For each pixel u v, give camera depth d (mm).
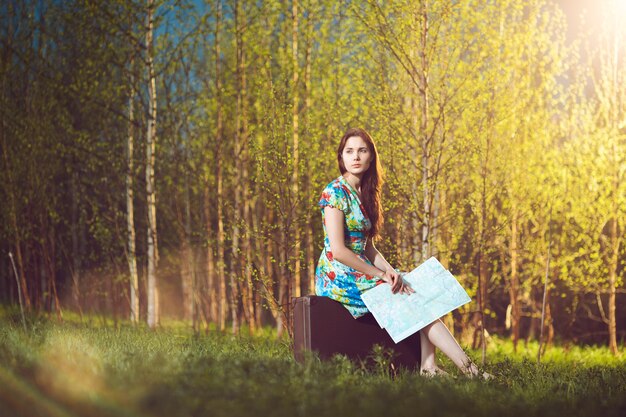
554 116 12086
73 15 12102
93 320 12562
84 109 13305
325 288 4941
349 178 5094
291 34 11422
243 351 6309
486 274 12453
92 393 3416
